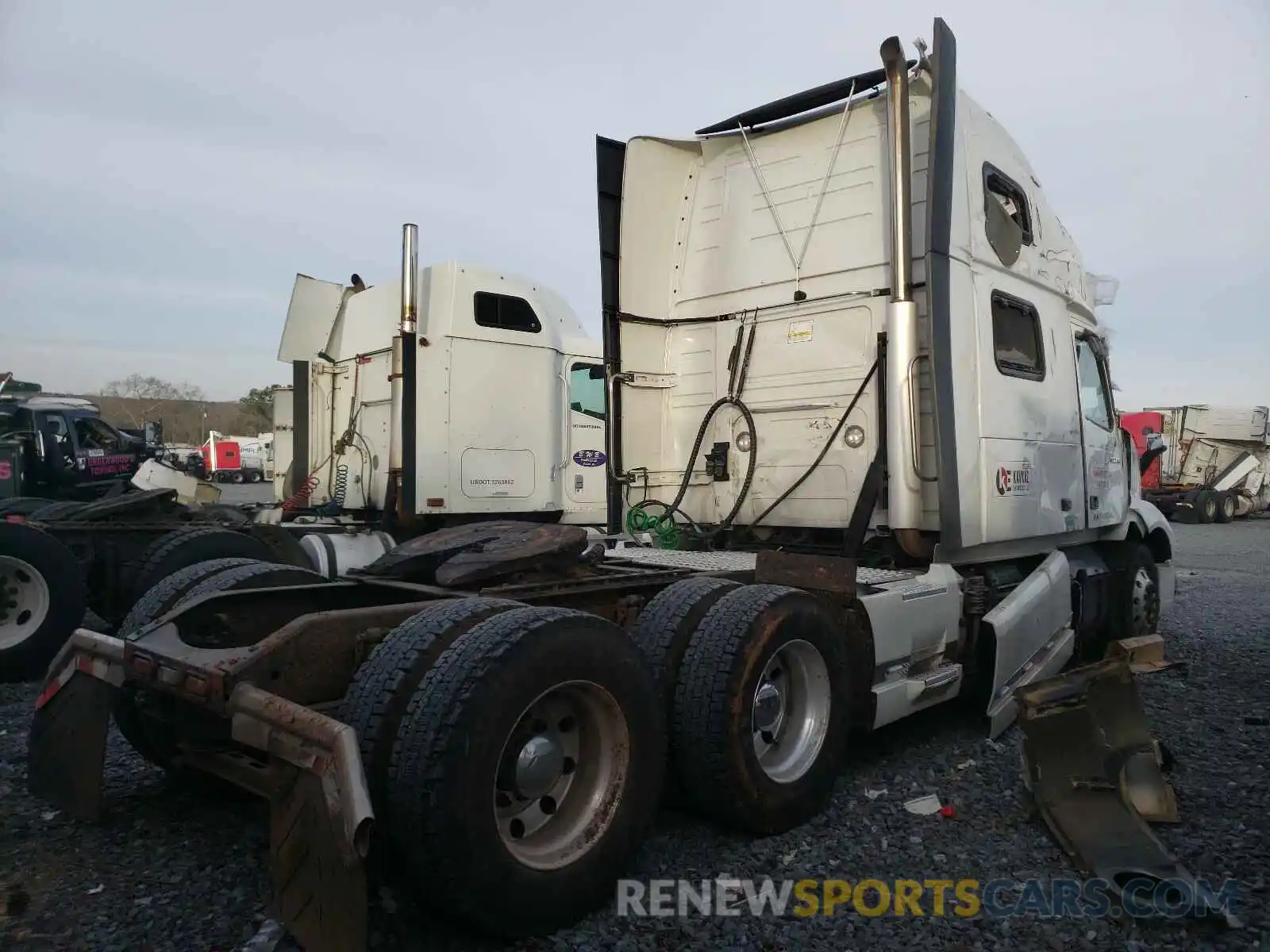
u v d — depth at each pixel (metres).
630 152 6.07
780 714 3.84
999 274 5.51
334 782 2.32
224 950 2.70
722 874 3.30
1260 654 7.40
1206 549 18.58
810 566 4.22
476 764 2.55
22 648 6.08
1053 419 6.00
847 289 5.52
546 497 9.27
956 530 4.81
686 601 3.79
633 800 3.05
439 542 4.14
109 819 3.74
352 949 2.18
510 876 2.63
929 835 3.69
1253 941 2.83
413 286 7.96
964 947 2.81
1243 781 4.27
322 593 3.89
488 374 8.76
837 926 2.93
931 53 4.82
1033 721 3.93
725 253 6.13
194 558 6.63
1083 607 6.43
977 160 5.37
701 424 6.18
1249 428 28.98
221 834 3.60
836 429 5.50
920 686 4.54
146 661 3.14
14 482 12.87
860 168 5.53
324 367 9.62
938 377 4.77
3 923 2.85
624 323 6.11
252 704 2.65
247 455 50.12
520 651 2.71
